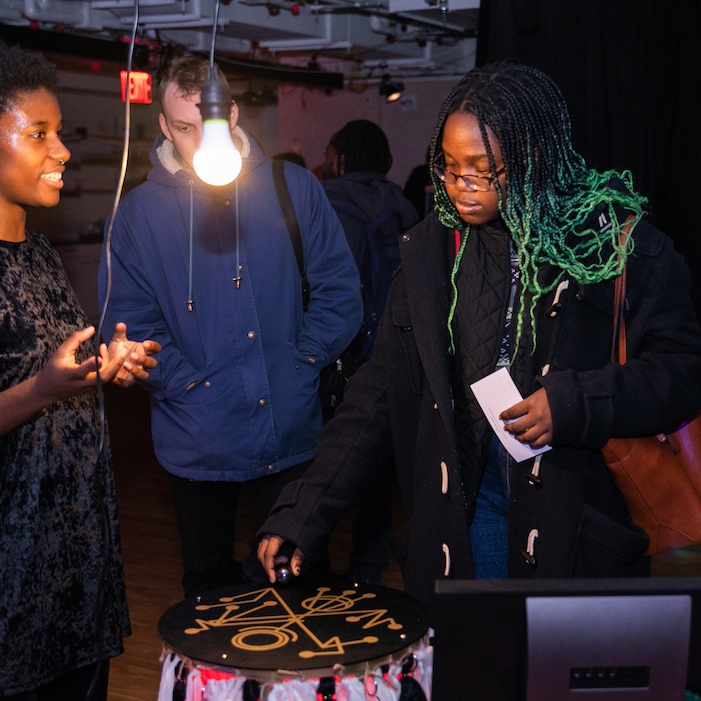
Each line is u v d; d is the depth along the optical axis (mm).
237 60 8883
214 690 1127
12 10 6613
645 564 1445
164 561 3652
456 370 1489
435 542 1484
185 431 2289
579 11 3607
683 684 827
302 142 12047
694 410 1331
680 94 3846
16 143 1509
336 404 2742
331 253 2389
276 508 1511
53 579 1579
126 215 2260
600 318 1369
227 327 2242
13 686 1531
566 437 1289
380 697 1145
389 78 10242
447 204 1449
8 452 1515
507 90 1276
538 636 817
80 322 1716
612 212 1323
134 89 6965
